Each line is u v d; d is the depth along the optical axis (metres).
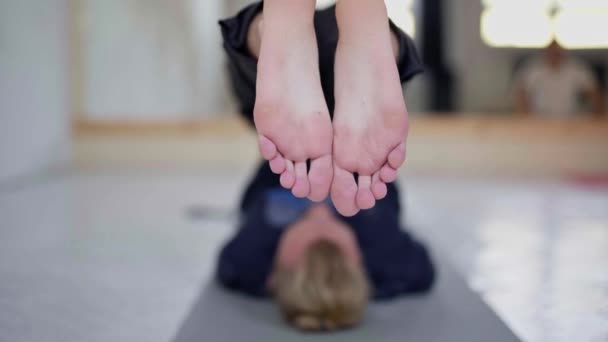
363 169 0.89
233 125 3.81
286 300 1.10
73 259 1.65
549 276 1.46
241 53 1.00
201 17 3.75
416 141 3.77
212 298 1.30
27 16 3.25
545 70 3.72
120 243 1.86
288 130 0.87
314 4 0.90
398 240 1.31
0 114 2.94
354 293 1.08
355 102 0.88
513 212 2.41
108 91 3.88
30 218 2.25
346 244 1.18
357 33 0.88
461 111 3.77
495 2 3.69
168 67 3.83
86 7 3.81
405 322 1.14
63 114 3.79
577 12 3.65
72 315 1.20
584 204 2.59
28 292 1.35
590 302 1.26
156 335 1.10
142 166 3.88
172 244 1.85
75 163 3.89
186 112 3.84
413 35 3.71
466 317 1.17
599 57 3.70
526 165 3.73
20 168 3.19
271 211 1.33
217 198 2.75
